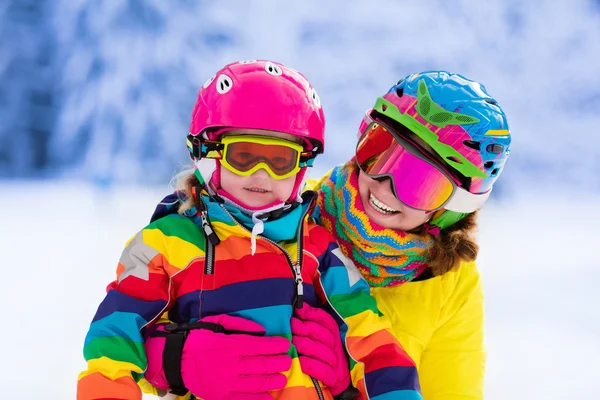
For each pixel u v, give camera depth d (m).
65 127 13.69
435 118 1.97
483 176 2.00
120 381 1.71
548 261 6.83
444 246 2.15
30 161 13.59
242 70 2.02
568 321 4.70
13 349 3.59
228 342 1.80
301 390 1.86
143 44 14.34
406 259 2.14
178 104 14.12
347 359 2.02
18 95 13.72
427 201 2.00
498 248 7.52
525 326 4.55
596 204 13.20
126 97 13.88
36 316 4.19
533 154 15.67
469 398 2.15
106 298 1.86
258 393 1.81
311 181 2.44
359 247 2.14
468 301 2.23
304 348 1.92
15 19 14.04
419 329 2.16
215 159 1.99
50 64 14.07
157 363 1.80
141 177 13.24
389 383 1.92
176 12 14.80
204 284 1.92
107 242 6.61
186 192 2.06
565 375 3.61
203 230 2.00
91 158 13.44
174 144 13.68
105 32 14.23
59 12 14.15
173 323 1.86
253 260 1.97
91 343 1.75
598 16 16.72
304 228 2.09
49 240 6.64
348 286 2.06
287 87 2.00
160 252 1.93
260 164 1.94
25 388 3.06
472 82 2.07
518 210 11.82
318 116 2.06
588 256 7.13
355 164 2.15
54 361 3.43
